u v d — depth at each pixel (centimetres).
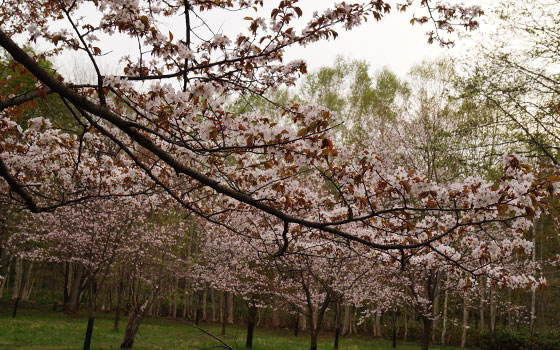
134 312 1230
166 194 650
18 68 320
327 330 2581
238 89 346
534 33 944
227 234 1381
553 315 2384
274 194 465
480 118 1177
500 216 301
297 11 299
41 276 2978
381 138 1722
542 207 249
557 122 959
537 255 2042
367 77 2564
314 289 1551
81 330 1564
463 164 976
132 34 279
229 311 2606
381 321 2741
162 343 1354
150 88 249
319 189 934
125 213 1145
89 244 1361
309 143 277
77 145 462
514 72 988
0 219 1530
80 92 374
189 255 1727
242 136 290
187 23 313
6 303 2253
